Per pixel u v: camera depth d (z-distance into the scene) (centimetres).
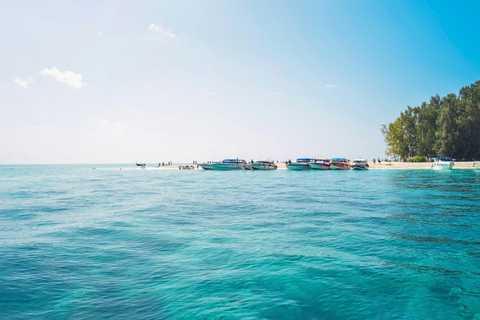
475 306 575
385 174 5712
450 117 7456
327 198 2275
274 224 1330
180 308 567
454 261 827
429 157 8262
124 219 1473
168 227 1279
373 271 752
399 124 8856
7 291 638
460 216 1498
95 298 610
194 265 802
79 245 1003
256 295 620
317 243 1012
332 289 647
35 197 2589
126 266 798
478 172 5784
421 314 546
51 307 571
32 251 934
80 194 2833
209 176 6284
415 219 1423
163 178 5788
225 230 1216
